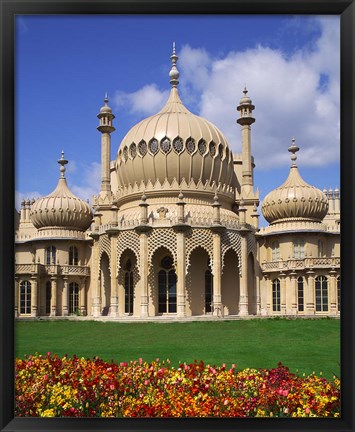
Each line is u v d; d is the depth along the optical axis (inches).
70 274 1937.7
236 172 2121.1
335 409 381.7
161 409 374.6
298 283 1738.4
